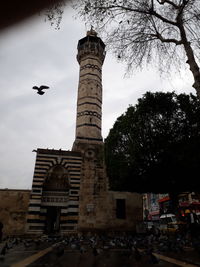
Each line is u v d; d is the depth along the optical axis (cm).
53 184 2861
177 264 723
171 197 2181
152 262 736
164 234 2464
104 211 2809
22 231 2589
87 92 3541
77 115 3472
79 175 2912
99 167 3050
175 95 2114
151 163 1989
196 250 1005
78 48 4031
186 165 1809
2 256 966
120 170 2195
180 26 1331
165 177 2030
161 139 1911
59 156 2964
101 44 4016
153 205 5675
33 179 2742
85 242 1714
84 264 738
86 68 3747
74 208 2695
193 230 1738
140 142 2017
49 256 959
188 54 1298
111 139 2447
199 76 1227
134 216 2903
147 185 2214
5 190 2777
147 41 1316
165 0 1335
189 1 1256
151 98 2038
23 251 1171
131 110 2255
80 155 3039
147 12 1274
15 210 2691
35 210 2572
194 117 1922
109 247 1262
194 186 2022
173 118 1986
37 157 2892
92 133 3281
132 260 820
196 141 1844
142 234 2652
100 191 2909
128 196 3009
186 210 2502
